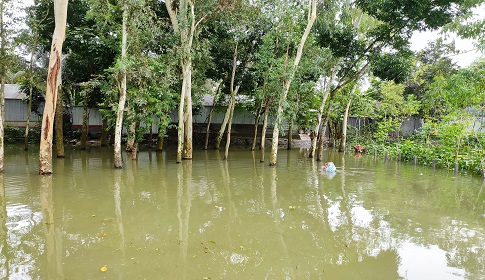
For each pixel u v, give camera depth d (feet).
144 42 44.27
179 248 16.01
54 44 33.45
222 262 14.55
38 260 14.33
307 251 16.06
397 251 16.24
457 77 39.96
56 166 42.22
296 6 46.50
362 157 60.95
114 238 17.16
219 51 63.67
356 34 47.29
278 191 29.63
